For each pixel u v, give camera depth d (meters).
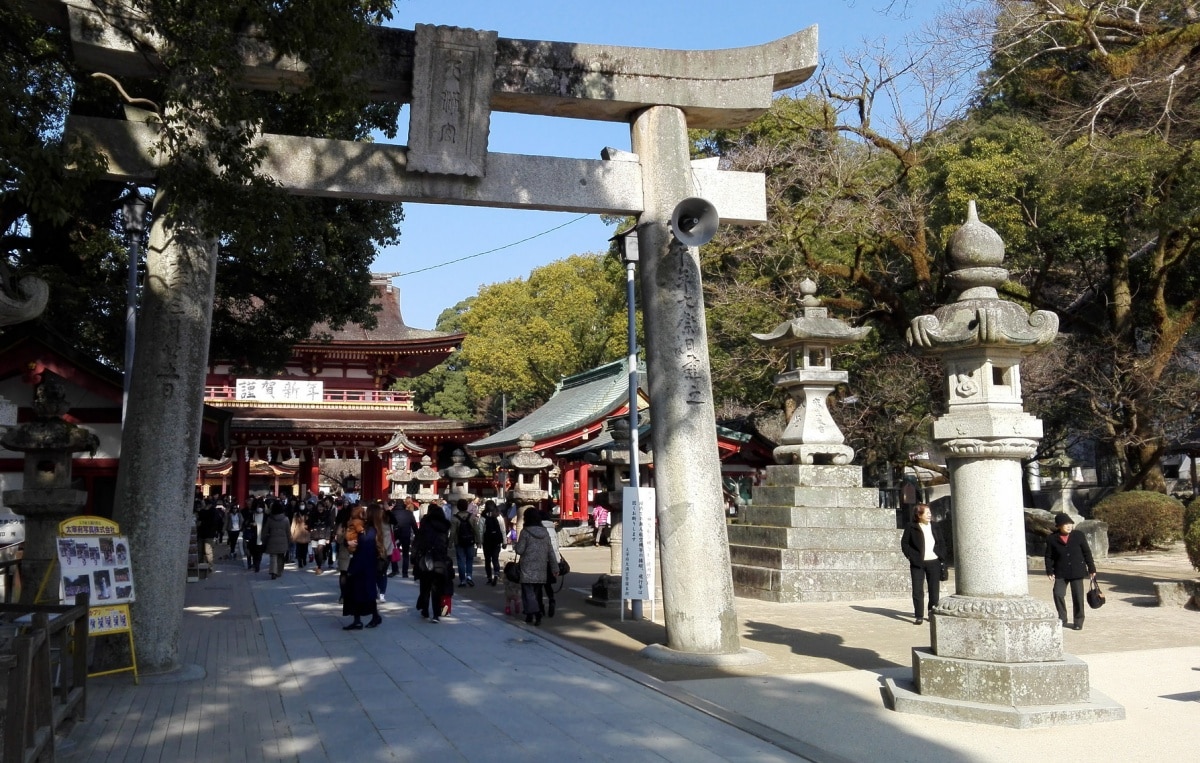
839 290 30.16
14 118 9.12
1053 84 27.69
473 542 21.66
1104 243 25.30
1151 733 7.27
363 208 20.30
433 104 10.64
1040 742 7.04
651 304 11.34
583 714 8.16
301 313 22.03
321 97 9.86
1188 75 21.61
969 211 8.88
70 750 7.09
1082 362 26.77
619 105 11.54
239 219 9.35
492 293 61.00
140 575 9.85
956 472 8.42
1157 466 28.53
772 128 29.66
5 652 6.86
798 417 19.22
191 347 10.23
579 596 18.31
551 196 11.19
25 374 18.11
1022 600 7.97
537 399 70.62
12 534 16.44
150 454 9.98
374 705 8.56
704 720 7.92
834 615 15.10
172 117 9.13
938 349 8.48
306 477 40.72
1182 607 15.77
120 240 18.22
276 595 18.89
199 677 9.84
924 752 6.83
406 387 76.38
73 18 9.70
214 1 9.15
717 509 11.05
